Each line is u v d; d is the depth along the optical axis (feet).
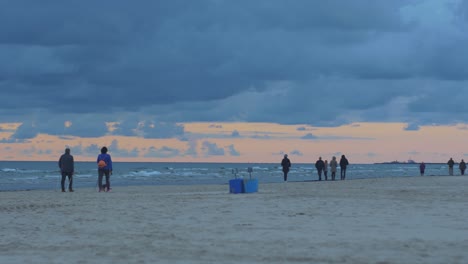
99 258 28.27
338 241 33.22
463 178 148.56
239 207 55.16
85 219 46.11
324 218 45.11
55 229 39.99
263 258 28.12
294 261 27.32
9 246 32.32
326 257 28.22
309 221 43.16
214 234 36.65
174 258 28.19
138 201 64.39
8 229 40.16
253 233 36.94
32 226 41.81
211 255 28.99
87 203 62.28
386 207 54.13
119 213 50.67
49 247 31.86
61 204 61.31
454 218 44.65
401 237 34.60
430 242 32.58
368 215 47.06
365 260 27.37
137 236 36.01
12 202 64.75
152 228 39.99
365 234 36.06
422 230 37.81
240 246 31.73
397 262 26.81
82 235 36.76
